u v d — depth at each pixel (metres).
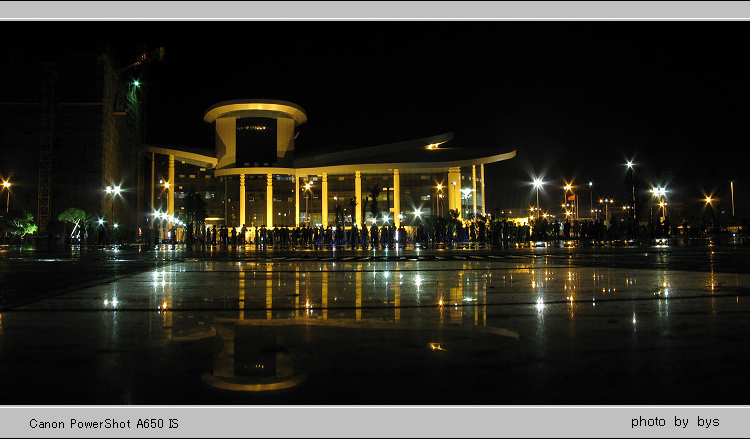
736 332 4.67
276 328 5.00
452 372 3.43
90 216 66.69
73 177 76.00
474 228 49.22
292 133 93.62
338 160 94.44
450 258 19.64
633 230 54.88
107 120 79.44
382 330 4.88
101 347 4.16
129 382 3.23
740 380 3.23
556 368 3.51
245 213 87.88
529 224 54.16
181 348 4.12
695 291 7.84
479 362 3.67
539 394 3.01
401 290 8.42
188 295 7.78
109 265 15.73
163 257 21.56
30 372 3.44
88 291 8.34
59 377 3.33
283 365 3.61
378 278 10.86
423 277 11.03
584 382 3.21
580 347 4.11
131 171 93.56
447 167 83.75
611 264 14.68
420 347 4.14
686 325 5.02
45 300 7.17
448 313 5.93
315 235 44.75
